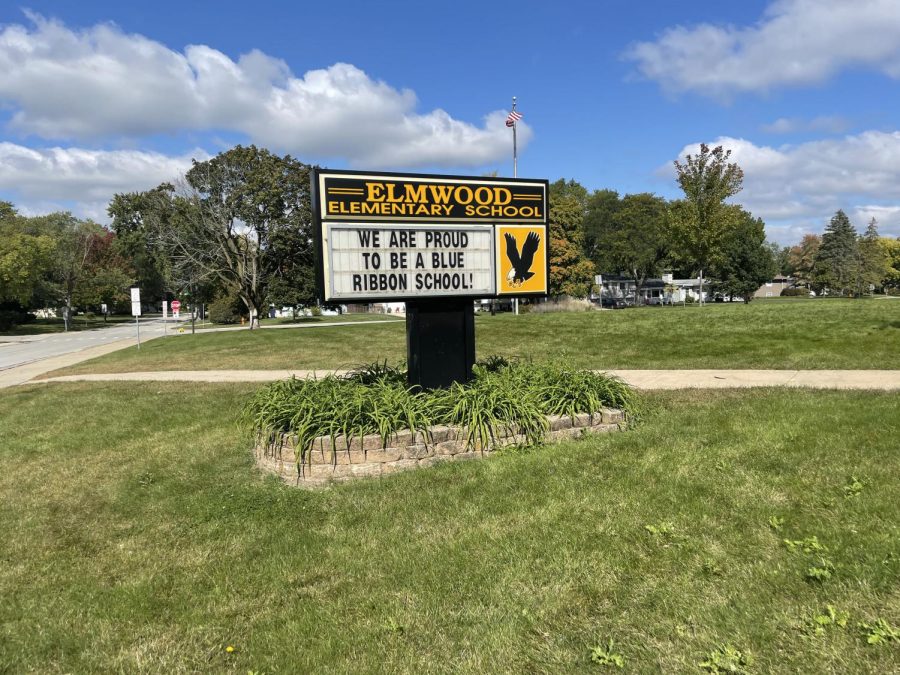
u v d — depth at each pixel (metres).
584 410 6.55
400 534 4.38
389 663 2.92
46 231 61.78
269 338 26.03
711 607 3.09
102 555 4.50
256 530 4.72
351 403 5.84
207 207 41.78
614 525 4.11
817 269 89.19
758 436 5.70
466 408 6.10
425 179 6.94
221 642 3.26
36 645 3.32
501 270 7.35
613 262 71.38
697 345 13.70
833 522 3.80
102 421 9.49
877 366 9.98
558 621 3.14
